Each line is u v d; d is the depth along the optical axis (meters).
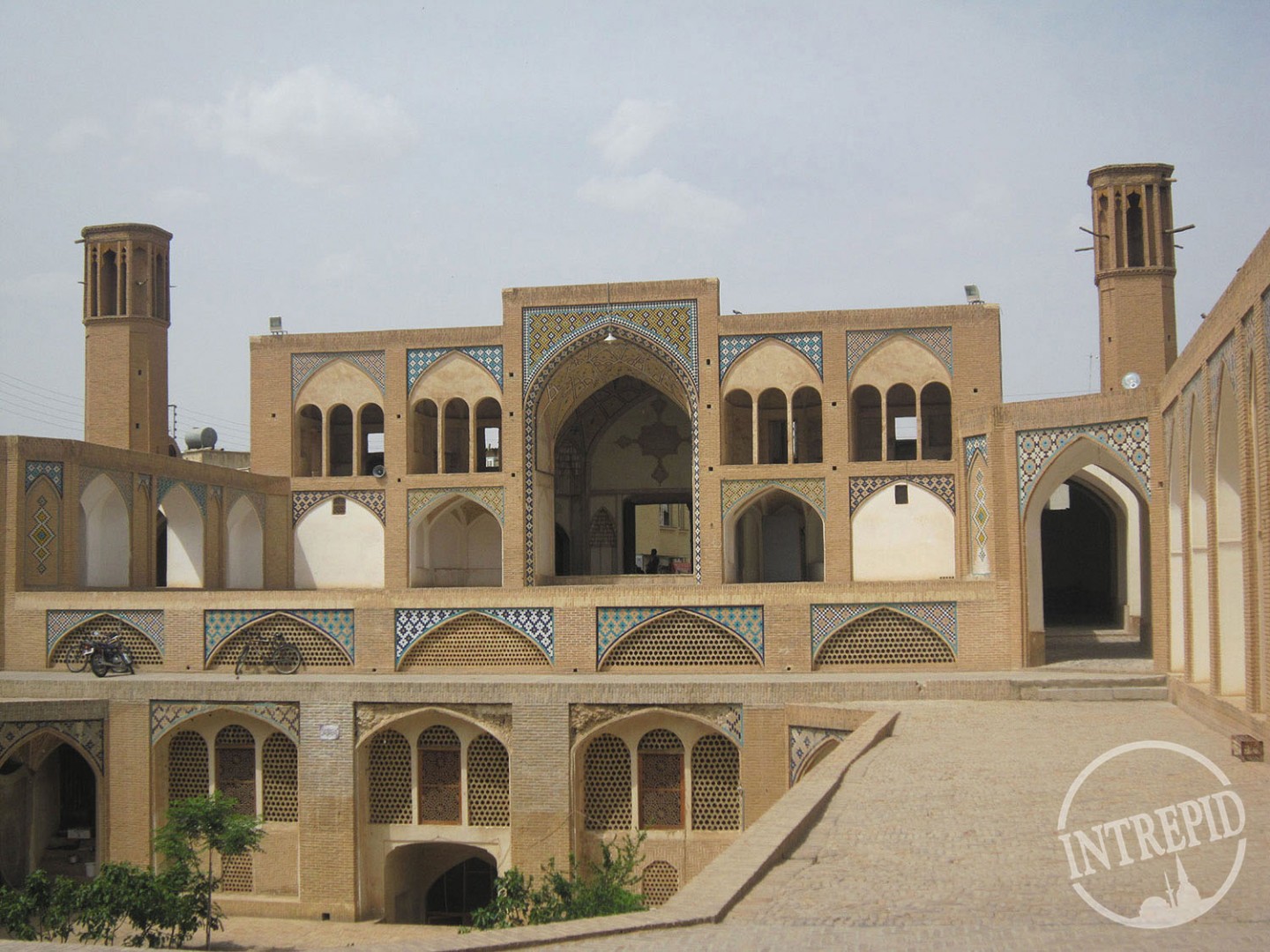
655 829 13.52
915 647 14.63
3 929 10.93
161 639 15.76
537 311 19.86
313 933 13.13
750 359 19.39
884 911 5.28
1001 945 4.71
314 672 15.44
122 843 14.20
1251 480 9.09
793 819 6.82
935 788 7.98
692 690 13.09
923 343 19.09
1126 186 18.66
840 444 19.02
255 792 14.23
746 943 4.80
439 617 15.23
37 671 15.86
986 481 15.84
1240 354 9.14
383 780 14.02
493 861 15.23
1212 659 10.51
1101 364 18.86
